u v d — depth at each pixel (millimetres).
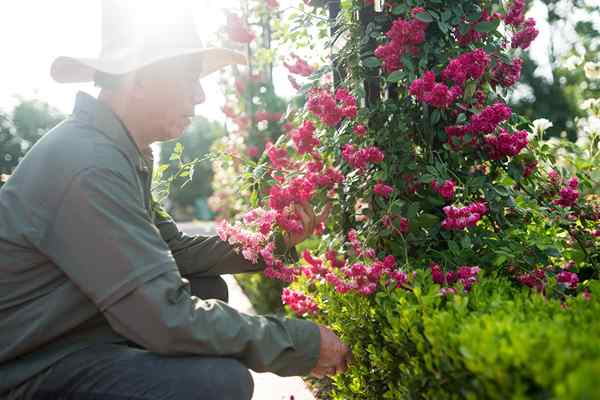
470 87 2354
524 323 1388
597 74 3684
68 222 1683
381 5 2592
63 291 1740
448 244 2262
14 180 1830
